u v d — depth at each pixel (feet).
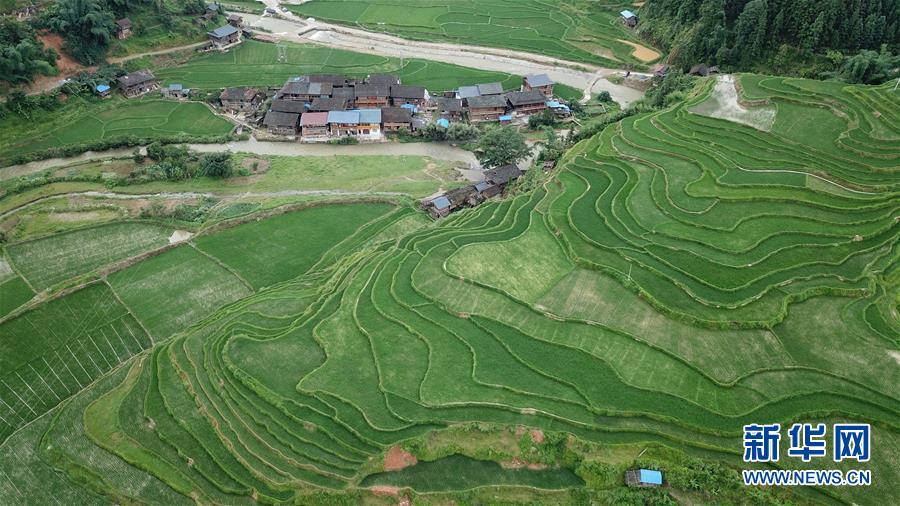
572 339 157.17
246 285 203.92
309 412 144.05
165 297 196.65
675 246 184.14
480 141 284.61
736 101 266.16
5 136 288.71
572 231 197.67
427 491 126.21
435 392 144.46
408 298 175.32
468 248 192.75
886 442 126.72
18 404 158.92
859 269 171.94
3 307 190.39
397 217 243.81
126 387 158.51
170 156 277.85
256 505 128.67
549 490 124.67
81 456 141.08
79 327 184.24
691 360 148.46
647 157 233.35
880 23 309.22
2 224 230.48
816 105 252.62
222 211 238.48
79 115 315.17
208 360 161.17
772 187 205.57
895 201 193.77
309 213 244.01
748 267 173.47
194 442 142.10
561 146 280.31
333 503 126.62
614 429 132.26
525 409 138.10
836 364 145.18
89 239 222.69
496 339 159.12
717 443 128.36
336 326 169.17
